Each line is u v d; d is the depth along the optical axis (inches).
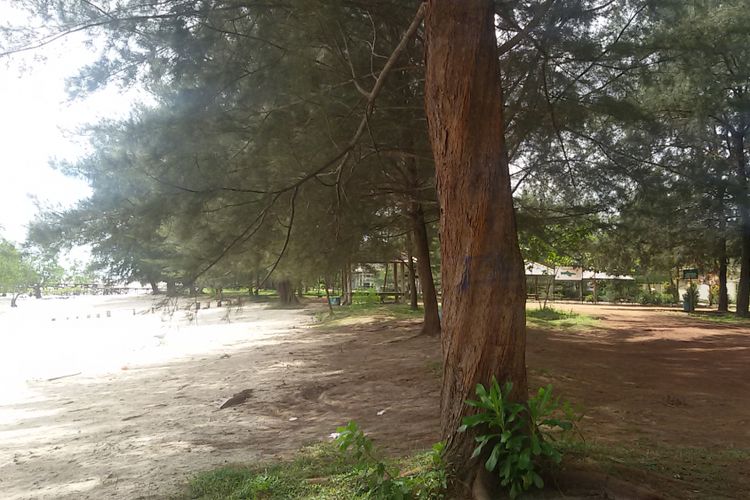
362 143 380.5
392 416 309.7
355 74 331.6
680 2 373.1
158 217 304.8
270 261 434.0
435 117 181.2
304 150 339.9
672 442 236.5
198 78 310.7
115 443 289.7
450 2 176.6
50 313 1718.8
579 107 396.2
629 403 322.0
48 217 311.9
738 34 442.9
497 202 170.7
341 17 313.4
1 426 356.5
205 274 341.7
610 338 667.4
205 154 311.7
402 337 644.1
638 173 475.5
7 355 761.6
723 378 410.9
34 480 233.0
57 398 454.0
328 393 382.0
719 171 807.1
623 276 1451.8
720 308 1077.1
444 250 177.9
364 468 178.2
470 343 167.3
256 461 235.8
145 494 200.5
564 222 590.9
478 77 173.3
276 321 1080.2
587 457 173.6
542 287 1658.5
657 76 416.8
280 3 304.7
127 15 296.5
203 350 721.0
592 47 362.0
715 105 629.6
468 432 163.6
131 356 706.8
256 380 460.4
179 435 298.5
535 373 395.9
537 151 461.1
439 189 181.2
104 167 310.5
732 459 206.1
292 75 309.9
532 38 332.5
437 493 155.7
